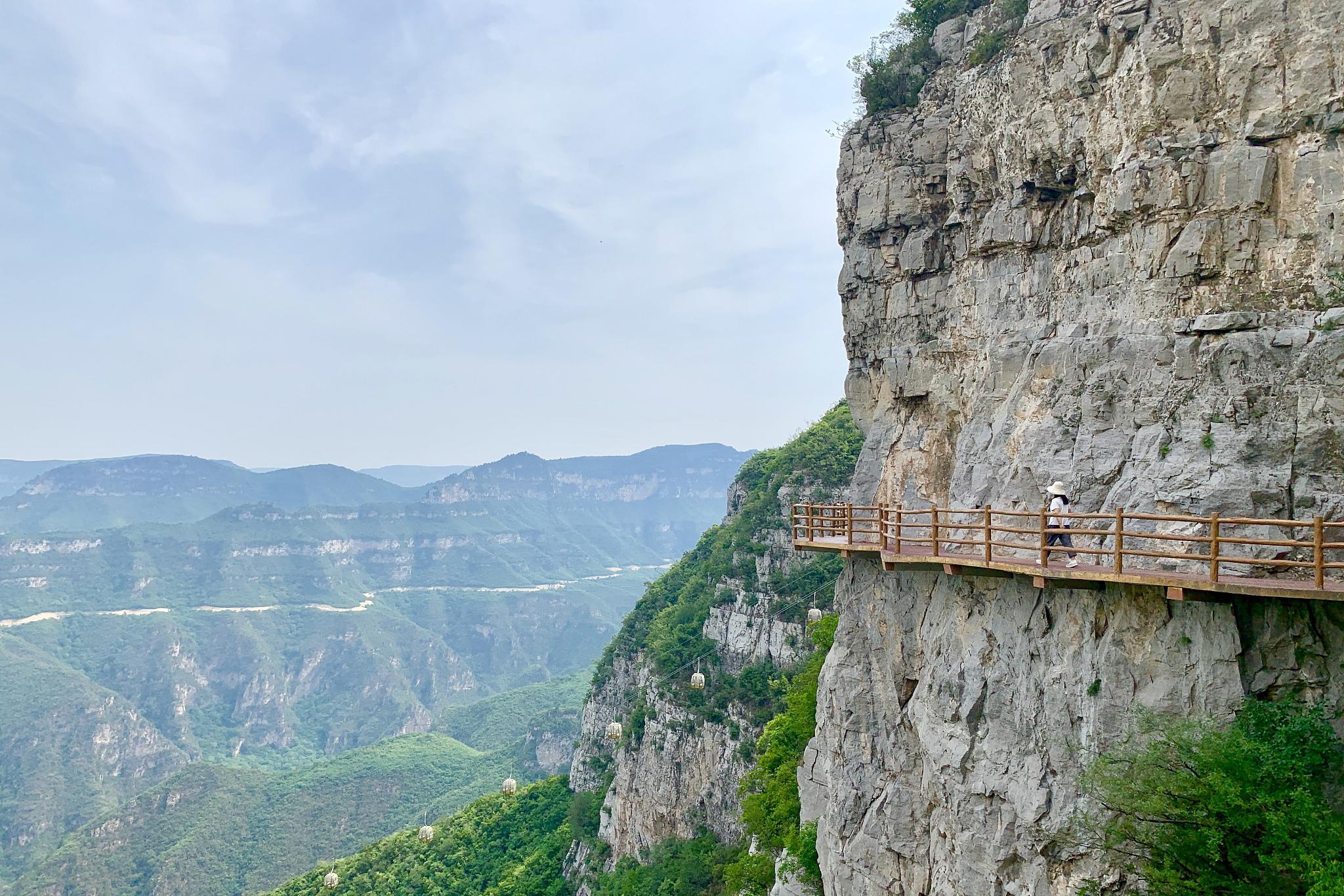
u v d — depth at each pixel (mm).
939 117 27266
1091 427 20250
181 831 192000
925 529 25922
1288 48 17703
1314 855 13523
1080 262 21891
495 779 192000
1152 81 19516
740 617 79938
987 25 26578
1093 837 17156
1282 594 14812
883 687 25812
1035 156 22875
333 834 185375
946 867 21422
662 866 65250
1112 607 18344
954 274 26359
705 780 70500
